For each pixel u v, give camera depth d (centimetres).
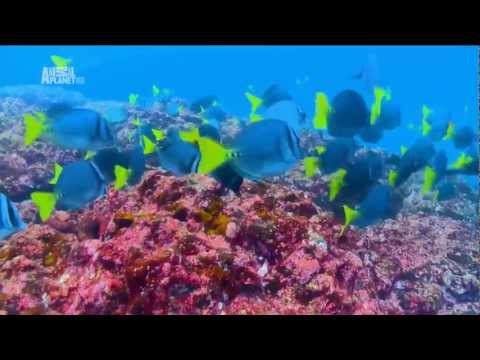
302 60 3347
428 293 503
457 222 780
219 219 373
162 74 3606
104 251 333
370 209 442
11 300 344
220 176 351
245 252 354
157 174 442
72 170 389
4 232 329
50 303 340
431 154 549
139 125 867
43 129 423
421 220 759
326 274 351
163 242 342
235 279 325
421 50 2848
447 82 2828
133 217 368
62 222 530
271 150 317
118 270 320
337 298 343
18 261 377
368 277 405
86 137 436
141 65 3559
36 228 430
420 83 2864
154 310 304
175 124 1005
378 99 523
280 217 382
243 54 3634
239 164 317
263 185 451
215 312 311
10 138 857
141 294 306
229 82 3625
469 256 634
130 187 488
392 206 465
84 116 432
